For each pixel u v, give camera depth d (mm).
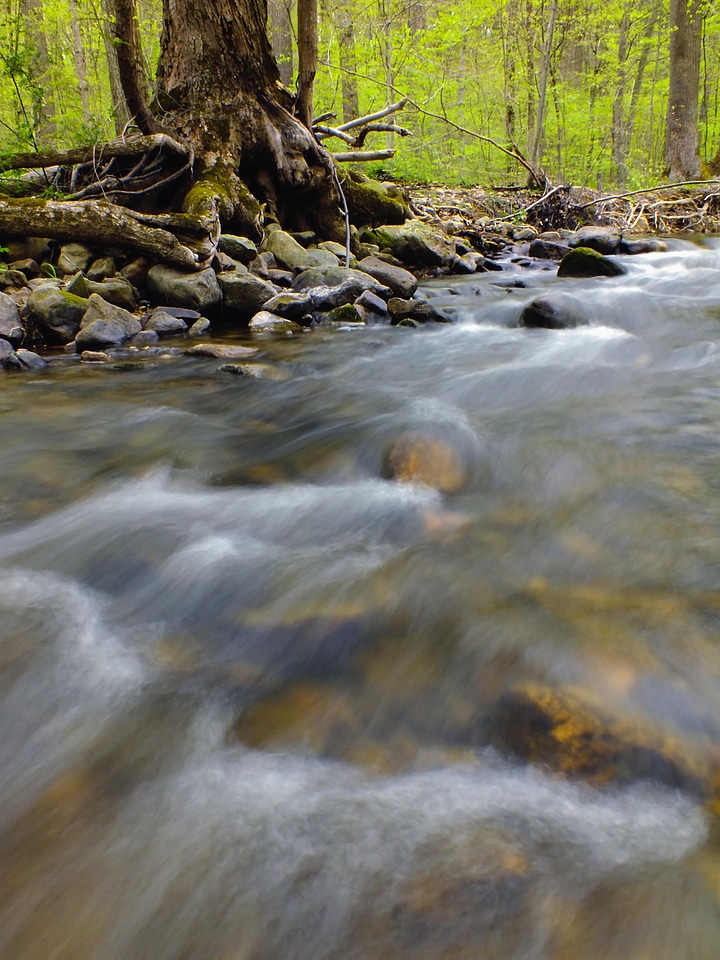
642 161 20562
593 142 20391
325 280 8156
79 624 2215
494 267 10922
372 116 12789
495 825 1416
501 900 1245
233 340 6555
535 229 13797
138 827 1458
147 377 5309
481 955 1159
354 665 1958
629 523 2641
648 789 1477
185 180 8750
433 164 16516
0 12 11180
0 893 1319
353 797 1512
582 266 9344
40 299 6355
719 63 22219
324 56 17781
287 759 1645
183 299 7176
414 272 10211
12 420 4324
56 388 5031
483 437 3668
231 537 2736
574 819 1423
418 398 4555
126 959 1193
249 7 9031
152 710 1821
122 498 3162
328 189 10102
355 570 2438
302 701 1844
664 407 4055
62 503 3137
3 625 2189
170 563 2547
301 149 9711
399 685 1855
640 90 21578
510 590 2248
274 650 2057
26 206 7191
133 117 8539
